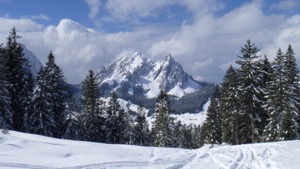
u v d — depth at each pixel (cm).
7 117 4591
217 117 6644
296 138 4266
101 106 6359
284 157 2134
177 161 2083
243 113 4819
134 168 1797
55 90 5219
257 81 4784
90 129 5997
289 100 4431
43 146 2462
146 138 7175
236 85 5228
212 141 6575
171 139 6331
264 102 4747
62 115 5491
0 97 4462
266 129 4538
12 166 1658
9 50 5009
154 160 2122
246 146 3073
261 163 1972
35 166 1708
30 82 5331
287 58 4725
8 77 4816
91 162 1944
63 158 2123
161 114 6400
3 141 2523
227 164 1959
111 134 6322
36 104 4906
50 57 5216
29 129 5006
